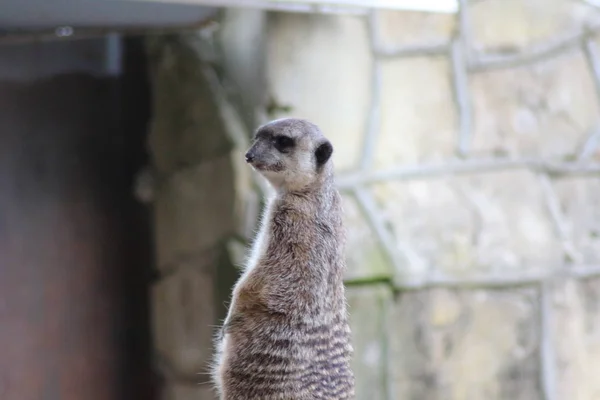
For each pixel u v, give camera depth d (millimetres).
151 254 9500
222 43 8688
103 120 9336
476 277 9047
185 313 9125
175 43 9086
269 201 6133
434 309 8883
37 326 9164
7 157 8977
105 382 9406
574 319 9383
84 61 9242
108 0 7305
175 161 9141
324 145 5984
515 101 9367
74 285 9297
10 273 9023
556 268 9336
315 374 5629
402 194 8867
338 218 6105
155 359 9500
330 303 5812
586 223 9531
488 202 9172
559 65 9562
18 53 8977
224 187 8578
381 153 8820
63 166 9211
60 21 7922
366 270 8625
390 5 7973
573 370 9359
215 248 8711
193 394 9102
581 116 9617
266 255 5906
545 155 9453
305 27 8492
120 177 9414
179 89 9086
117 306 9445
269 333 5660
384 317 8680
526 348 9211
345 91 8680
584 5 9703
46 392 9188
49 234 9180
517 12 9438
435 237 8930
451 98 9133
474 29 9266
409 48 8984
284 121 6039
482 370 9062
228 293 8523
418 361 8836
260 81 8398
